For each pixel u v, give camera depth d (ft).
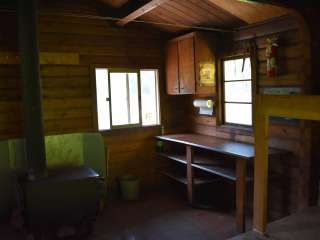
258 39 12.26
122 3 13.61
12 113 13.35
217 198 15.10
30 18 10.41
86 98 14.82
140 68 15.97
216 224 12.35
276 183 11.98
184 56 14.66
